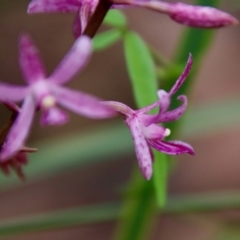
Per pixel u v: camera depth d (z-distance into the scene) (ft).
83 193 2.62
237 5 1.46
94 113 0.89
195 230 2.55
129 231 1.48
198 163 2.71
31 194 2.61
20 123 0.89
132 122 1.00
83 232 2.53
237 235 1.53
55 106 0.89
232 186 2.62
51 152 1.56
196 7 0.97
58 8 1.01
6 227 1.29
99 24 0.98
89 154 1.56
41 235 2.48
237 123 1.62
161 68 1.28
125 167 2.72
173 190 2.61
